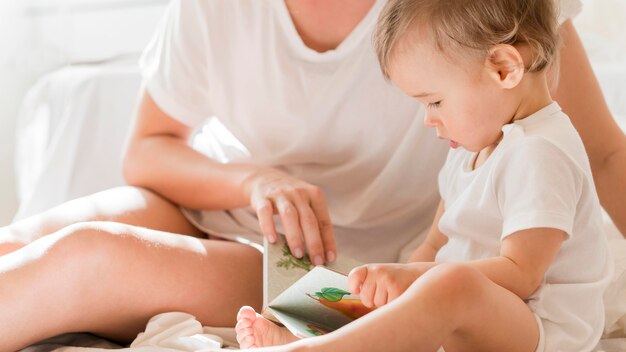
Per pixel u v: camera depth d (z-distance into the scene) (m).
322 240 1.50
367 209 1.69
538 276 1.22
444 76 1.34
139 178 1.79
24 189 2.49
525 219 1.22
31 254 1.27
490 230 1.34
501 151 1.31
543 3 1.36
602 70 2.18
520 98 1.34
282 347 1.05
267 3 1.69
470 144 1.37
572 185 1.26
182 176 1.74
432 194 1.71
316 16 1.66
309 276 1.22
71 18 3.10
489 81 1.32
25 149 2.51
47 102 2.51
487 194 1.32
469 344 1.16
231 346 1.38
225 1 1.73
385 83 1.66
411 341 1.06
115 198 1.69
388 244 1.72
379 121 1.68
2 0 3.08
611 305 1.43
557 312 1.26
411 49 1.35
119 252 1.35
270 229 1.48
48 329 1.29
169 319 1.38
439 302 1.08
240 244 1.57
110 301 1.35
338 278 1.20
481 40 1.30
